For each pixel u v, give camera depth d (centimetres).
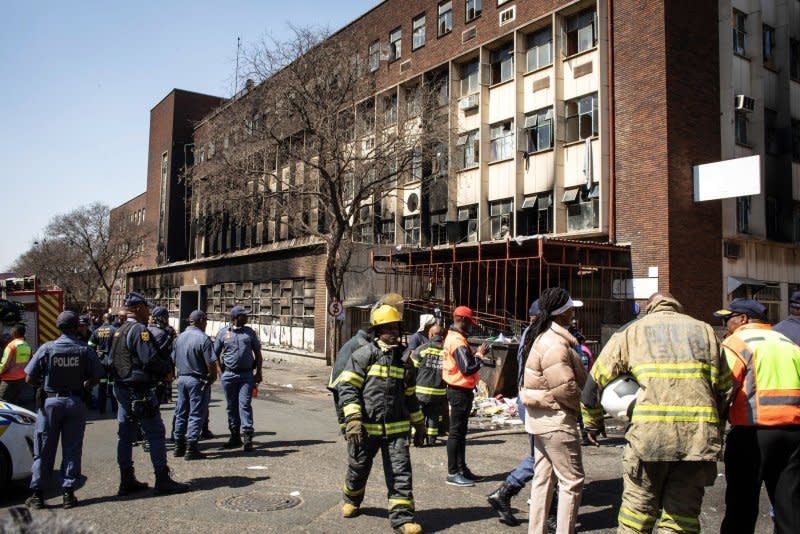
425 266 2364
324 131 2011
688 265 1848
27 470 662
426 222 2703
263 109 2081
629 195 1933
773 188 2175
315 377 2094
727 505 440
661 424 366
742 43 2119
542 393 461
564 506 448
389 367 532
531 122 2309
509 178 2362
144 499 616
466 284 2438
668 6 1892
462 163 2577
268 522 542
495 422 1152
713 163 1833
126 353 639
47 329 1523
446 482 688
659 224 1836
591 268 1798
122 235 4869
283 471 731
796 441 410
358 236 2870
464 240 2534
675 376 372
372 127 2242
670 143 1845
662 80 1867
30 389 1390
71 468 595
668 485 374
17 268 6384
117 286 6075
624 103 1975
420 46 2819
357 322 2477
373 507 589
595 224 2039
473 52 2533
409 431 539
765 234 2080
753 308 478
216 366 816
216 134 2233
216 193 2220
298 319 2845
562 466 453
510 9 2380
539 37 2316
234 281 3509
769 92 2197
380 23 3056
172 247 4834
